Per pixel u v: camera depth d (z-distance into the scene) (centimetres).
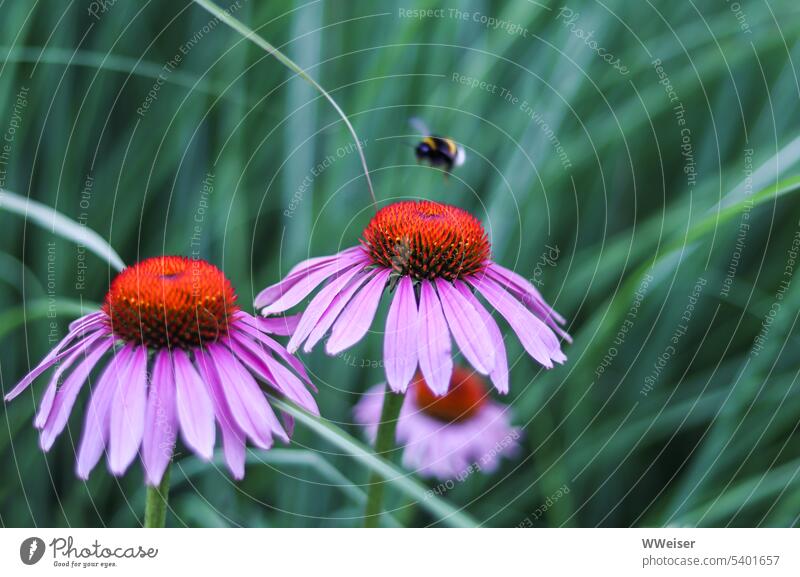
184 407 60
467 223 65
